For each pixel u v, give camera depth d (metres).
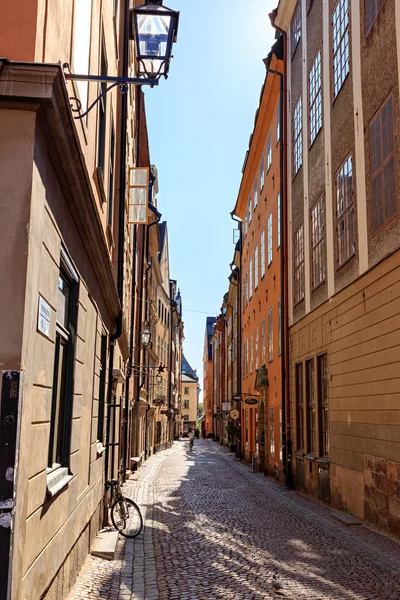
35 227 4.11
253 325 30.30
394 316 10.07
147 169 16.88
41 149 4.28
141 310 26.91
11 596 3.58
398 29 10.07
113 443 11.28
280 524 11.59
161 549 8.89
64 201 5.30
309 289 16.83
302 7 18.53
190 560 8.15
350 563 8.07
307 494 16.67
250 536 10.15
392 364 10.11
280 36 21.66
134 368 24.22
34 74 4.02
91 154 7.38
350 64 13.00
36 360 4.25
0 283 3.88
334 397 13.87
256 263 29.52
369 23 11.66
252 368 30.42
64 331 5.80
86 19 6.63
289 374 19.52
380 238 10.85
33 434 4.18
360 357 11.90
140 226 26.94
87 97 6.84
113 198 11.71
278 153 22.73
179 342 75.50
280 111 21.44
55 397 5.46
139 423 26.80
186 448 51.66
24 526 3.90
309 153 17.17
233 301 44.62
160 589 6.57
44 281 4.49
